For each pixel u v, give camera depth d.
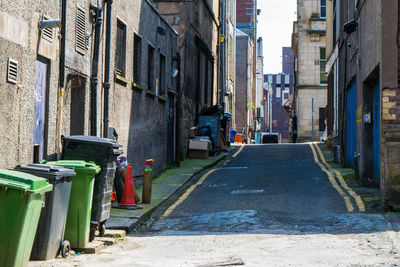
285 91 120.69
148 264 6.94
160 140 18.53
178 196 14.18
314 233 9.34
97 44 11.98
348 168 19.28
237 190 14.78
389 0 11.16
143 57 16.20
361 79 14.90
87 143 8.77
